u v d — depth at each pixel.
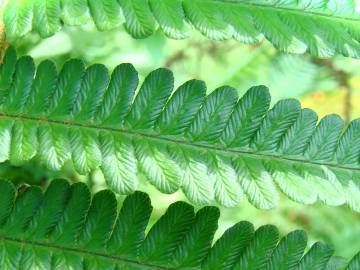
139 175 0.27
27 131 0.14
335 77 0.36
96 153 0.14
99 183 0.26
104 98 0.14
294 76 0.32
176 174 0.13
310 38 0.14
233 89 0.14
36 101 0.14
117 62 0.29
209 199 0.13
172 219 0.13
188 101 0.14
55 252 0.14
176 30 0.14
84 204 0.14
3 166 0.24
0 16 0.14
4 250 0.14
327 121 0.14
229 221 0.31
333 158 0.14
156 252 0.13
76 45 0.27
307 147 0.14
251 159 0.14
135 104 0.14
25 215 0.14
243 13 0.14
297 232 0.13
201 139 0.14
